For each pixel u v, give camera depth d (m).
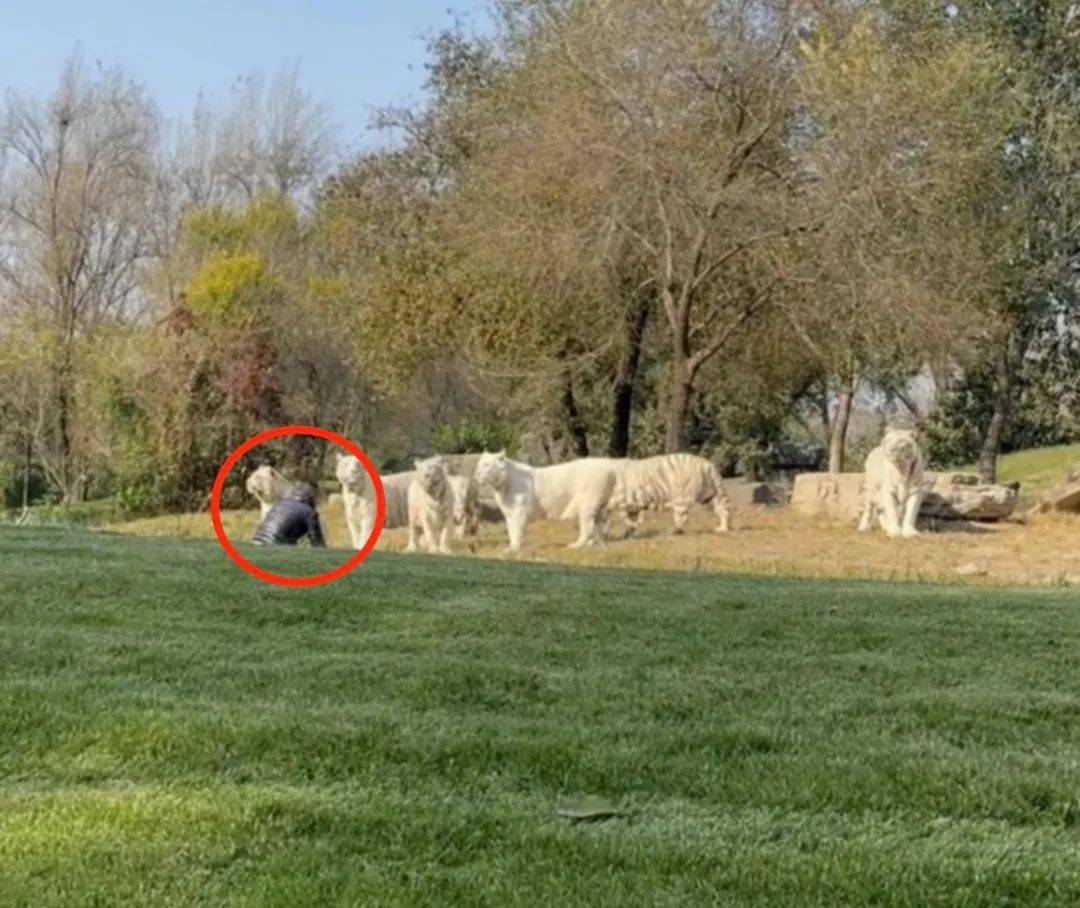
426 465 13.91
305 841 3.64
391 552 12.50
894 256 18.61
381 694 5.46
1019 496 20.84
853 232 18.42
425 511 14.05
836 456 26.72
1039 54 27.25
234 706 5.11
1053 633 7.14
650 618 7.44
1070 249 28.00
